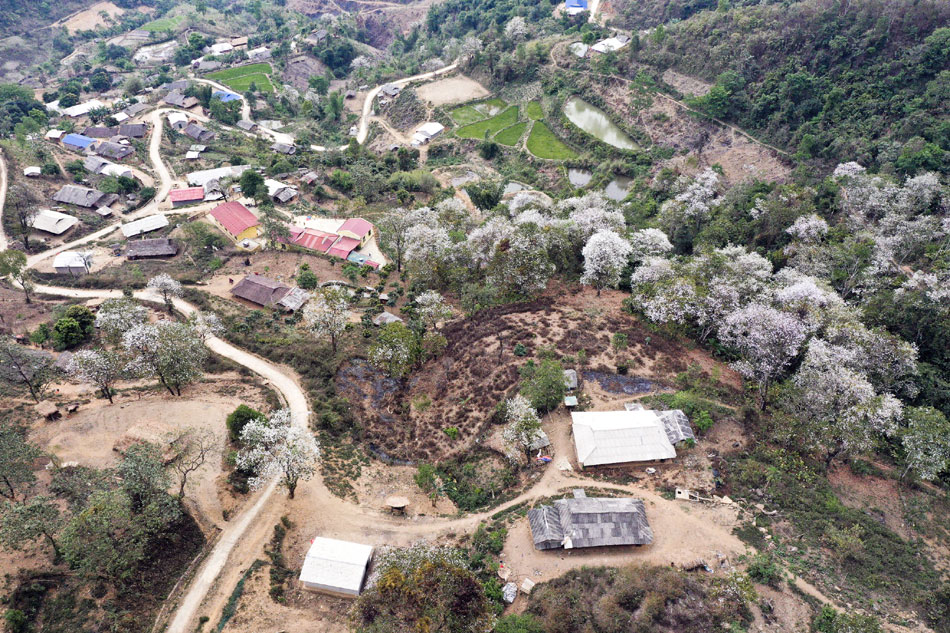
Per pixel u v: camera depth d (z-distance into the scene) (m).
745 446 74.31
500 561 62.78
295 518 68.81
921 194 117.06
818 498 67.00
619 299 106.38
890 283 101.38
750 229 128.88
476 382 88.38
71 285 119.88
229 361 93.81
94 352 79.62
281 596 59.94
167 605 58.16
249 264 131.50
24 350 87.38
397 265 134.38
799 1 183.50
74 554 54.81
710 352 92.69
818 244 114.56
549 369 81.75
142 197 164.75
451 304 112.31
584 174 187.00
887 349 81.88
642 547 63.25
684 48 192.75
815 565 59.78
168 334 81.12
